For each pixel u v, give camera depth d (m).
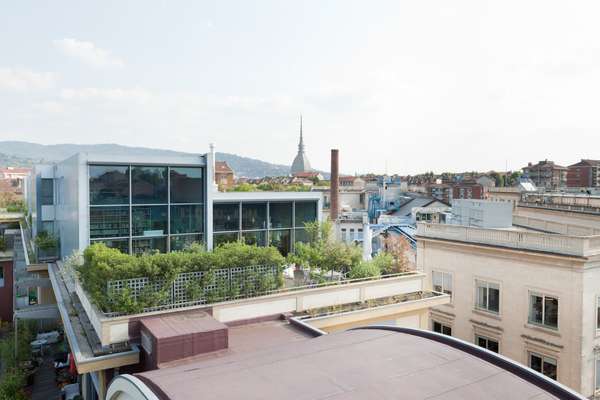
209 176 20.88
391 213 87.75
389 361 9.73
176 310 14.09
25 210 47.53
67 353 26.80
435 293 20.02
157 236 20.00
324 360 9.79
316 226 21.59
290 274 21.97
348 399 7.98
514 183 137.38
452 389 8.54
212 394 8.05
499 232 24.50
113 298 13.51
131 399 9.25
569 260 21.11
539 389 8.83
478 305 25.62
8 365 24.89
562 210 39.06
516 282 23.59
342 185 155.00
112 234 18.98
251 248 16.12
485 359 10.16
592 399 20.95
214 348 12.69
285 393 8.16
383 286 18.92
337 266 19.67
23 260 36.50
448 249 27.19
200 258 14.99
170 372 9.39
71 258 18.05
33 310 21.27
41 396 23.03
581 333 20.84
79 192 18.23
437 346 10.70
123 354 12.79
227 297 15.36
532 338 22.70
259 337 14.17
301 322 15.25
